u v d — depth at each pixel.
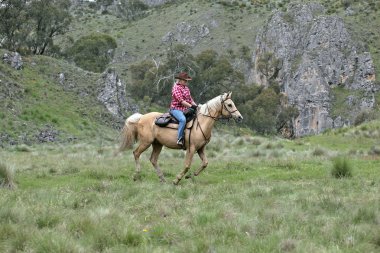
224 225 7.95
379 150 22.70
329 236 7.41
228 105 13.30
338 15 178.38
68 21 75.56
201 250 6.84
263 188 11.91
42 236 6.97
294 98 147.12
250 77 163.88
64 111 49.50
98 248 6.98
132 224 8.08
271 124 102.94
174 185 12.88
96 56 106.56
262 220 8.37
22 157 22.33
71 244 6.68
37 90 50.69
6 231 7.31
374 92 147.12
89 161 19.28
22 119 43.56
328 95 146.88
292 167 17.20
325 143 30.45
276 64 157.00
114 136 49.53
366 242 7.11
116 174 15.16
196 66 99.88
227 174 15.88
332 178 14.30
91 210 8.79
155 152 14.37
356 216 8.52
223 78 103.44
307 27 165.75
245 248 6.83
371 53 158.88
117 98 60.69
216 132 73.19
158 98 96.12
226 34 192.00
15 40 69.12
